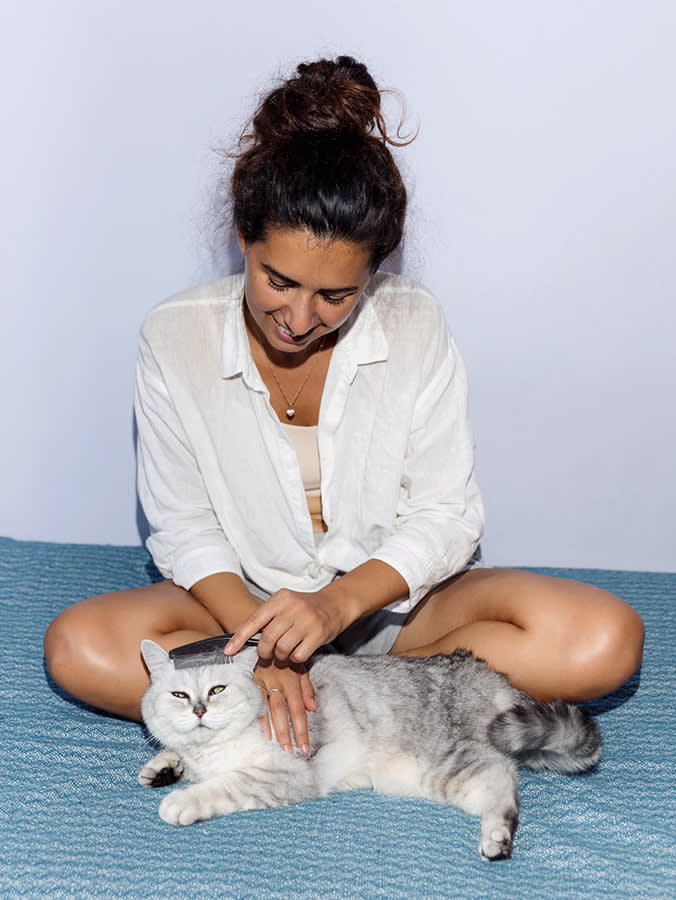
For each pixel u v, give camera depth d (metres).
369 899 1.34
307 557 1.87
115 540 2.87
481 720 1.72
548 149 2.54
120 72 2.54
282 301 1.53
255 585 1.97
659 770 1.73
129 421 2.78
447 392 1.89
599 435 2.73
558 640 1.76
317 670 1.77
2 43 2.53
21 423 2.79
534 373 2.69
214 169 2.57
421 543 1.77
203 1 2.49
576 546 2.82
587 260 2.60
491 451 2.76
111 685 1.79
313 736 1.67
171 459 1.94
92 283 2.68
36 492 2.85
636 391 2.69
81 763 1.74
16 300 2.70
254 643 1.65
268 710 1.69
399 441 1.85
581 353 2.67
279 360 1.83
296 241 1.44
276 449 1.82
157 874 1.39
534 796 1.65
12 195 2.62
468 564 2.06
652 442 2.72
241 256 2.57
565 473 2.76
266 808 1.60
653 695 2.05
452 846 1.49
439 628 1.92
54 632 1.81
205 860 1.43
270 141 1.50
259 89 2.52
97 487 2.84
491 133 2.53
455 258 2.62
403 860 1.44
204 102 2.54
